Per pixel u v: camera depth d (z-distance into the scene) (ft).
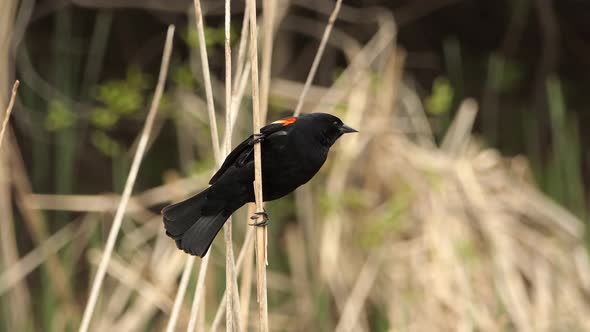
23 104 46.37
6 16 32.91
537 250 40.42
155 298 34.37
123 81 45.65
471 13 52.70
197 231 20.36
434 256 37.04
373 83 40.47
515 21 51.75
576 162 44.06
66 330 34.73
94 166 48.98
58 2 46.96
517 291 37.86
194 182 38.60
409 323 35.78
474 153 43.34
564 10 52.08
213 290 35.27
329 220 37.40
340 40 47.62
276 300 38.06
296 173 20.26
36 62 49.14
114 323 37.29
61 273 35.01
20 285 36.01
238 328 20.84
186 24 49.11
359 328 35.88
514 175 44.06
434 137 48.06
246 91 38.55
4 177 33.83
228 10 20.66
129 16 49.49
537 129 51.47
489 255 38.81
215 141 21.08
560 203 43.47
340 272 37.11
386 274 37.19
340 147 39.47
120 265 35.65
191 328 21.66
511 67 50.31
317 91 41.32
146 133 24.45
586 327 38.24
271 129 19.94
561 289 39.65
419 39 52.85
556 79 52.06
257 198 19.49
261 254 19.54
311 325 37.04
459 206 39.24
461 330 34.96
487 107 51.49
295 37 49.85
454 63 51.57
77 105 46.34
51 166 46.88
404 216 38.78
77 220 44.45
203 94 43.86
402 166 39.99
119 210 24.03
